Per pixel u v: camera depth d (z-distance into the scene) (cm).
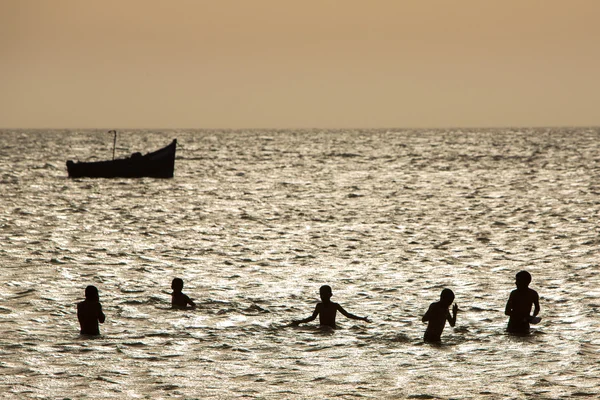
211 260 9875
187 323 6588
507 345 5888
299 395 4700
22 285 8088
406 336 6184
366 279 8700
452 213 15300
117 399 4603
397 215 15012
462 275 8919
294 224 13638
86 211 15412
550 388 4806
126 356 5544
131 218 14288
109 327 6406
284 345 5903
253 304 7369
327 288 6512
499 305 7356
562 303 7388
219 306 7275
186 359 5491
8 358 5422
